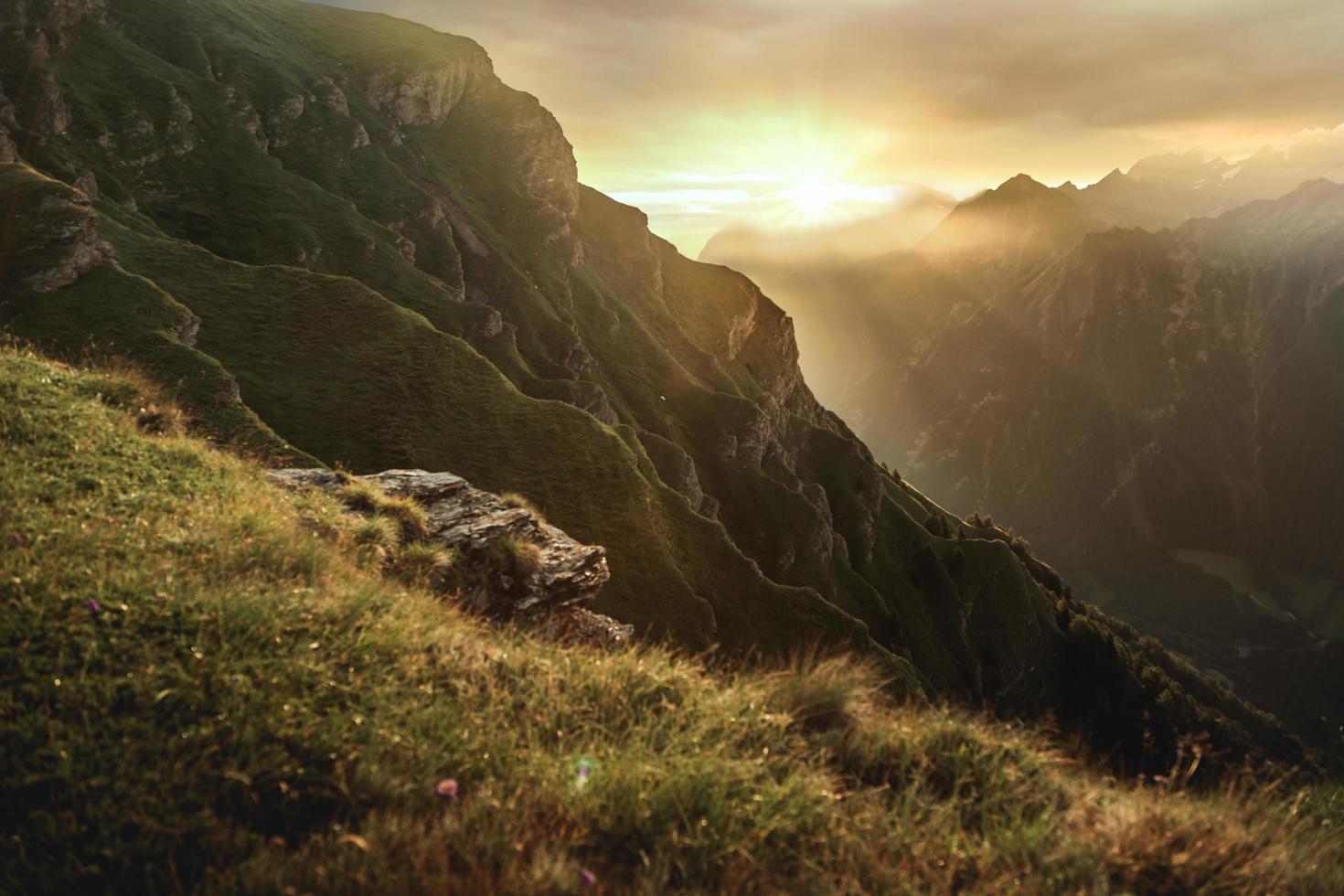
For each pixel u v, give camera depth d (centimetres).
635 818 620
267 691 716
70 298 6512
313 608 877
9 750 638
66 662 724
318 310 7912
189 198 12419
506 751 696
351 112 17788
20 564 848
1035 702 15812
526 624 1655
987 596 16375
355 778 632
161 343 6000
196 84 14562
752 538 12988
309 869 548
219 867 566
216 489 1363
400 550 1514
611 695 812
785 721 764
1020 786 698
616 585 6106
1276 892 595
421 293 12425
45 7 13375
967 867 602
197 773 626
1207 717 16300
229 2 19725
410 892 532
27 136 11044
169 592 843
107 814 595
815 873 577
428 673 804
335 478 1877
